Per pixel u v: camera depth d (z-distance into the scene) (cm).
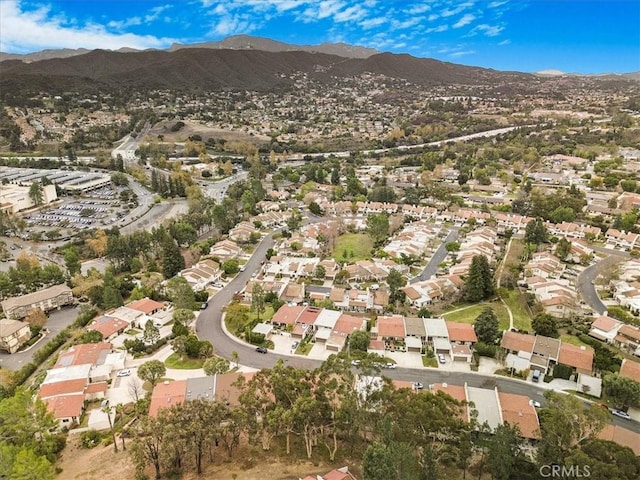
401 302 12912
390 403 6450
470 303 13000
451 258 16638
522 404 7775
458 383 9269
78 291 14138
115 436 7838
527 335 10225
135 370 10088
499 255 16462
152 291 13700
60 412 8412
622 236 17400
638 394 8025
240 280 15275
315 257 16625
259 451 6812
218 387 8412
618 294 12888
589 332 10944
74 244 19225
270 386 6956
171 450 6128
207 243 18188
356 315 12431
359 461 6550
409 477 5325
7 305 13212
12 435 7169
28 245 19688
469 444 6112
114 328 11662
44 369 10338
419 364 10000
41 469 5969
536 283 13325
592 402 8525
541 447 6228
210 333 11712
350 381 6769
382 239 18400
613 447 5603
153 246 17925
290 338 11269
